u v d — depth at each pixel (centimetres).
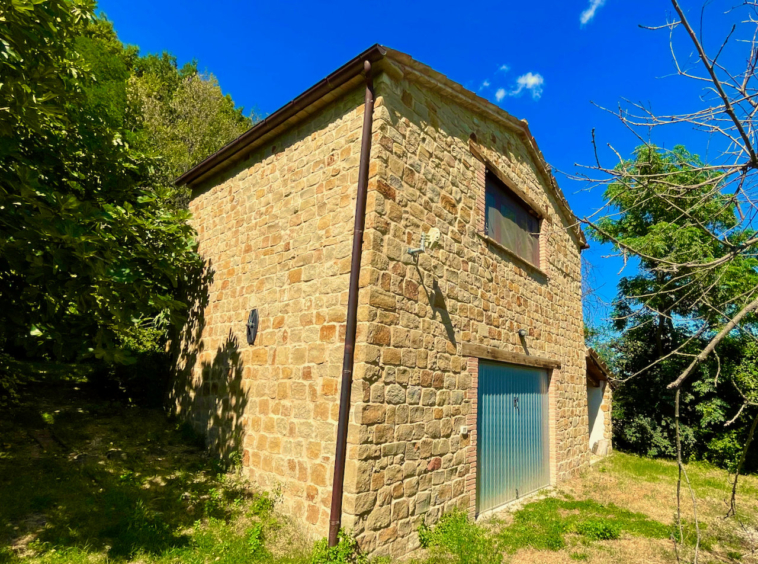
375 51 503
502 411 708
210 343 719
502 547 509
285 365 557
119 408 785
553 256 957
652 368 1329
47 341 513
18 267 423
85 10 539
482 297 671
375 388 462
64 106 518
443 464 545
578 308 1065
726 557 530
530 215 912
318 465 478
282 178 641
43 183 518
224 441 634
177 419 752
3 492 448
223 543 426
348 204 525
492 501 657
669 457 1272
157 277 625
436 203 591
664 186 307
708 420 1145
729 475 1031
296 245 588
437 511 526
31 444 590
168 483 549
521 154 876
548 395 873
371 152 510
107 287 466
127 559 382
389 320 489
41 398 765
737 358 1162
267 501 512
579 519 641
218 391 672
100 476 532
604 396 1247
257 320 625
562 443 881
